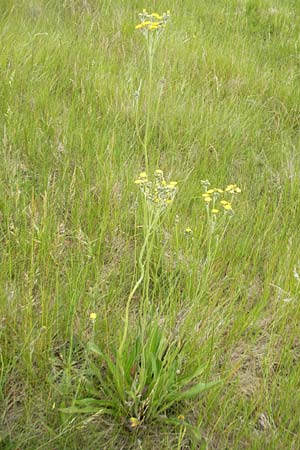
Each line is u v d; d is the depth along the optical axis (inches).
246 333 120.3
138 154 171.5
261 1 311.3
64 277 124.0
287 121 210.5
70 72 209.2
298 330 121.7
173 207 147.5
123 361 101.7
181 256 134.3
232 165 178.2
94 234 138.6
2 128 166.7
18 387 102.2
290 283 131.4
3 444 92.5
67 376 97.5
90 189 148.6
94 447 95.9
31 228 129.8
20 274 121.9
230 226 149.3
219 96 214.4
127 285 128.1
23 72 198.2
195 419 104.0
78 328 113.1
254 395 106.1
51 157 161.5
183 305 124.3
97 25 249.1
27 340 102.1
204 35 261.0
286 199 162.7
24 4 254.2
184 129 187.3
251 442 99.0
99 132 178.4
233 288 130.5
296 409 104.7
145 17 103.6
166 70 220.1
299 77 244.5
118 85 201.8
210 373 109.6
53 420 96.9
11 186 139.3
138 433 100.4
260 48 260.4
